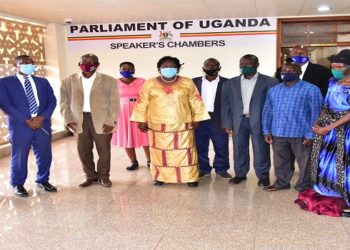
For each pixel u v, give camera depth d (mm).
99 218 3193
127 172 4691
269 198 3602
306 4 6055
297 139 3529
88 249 2648
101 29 7887
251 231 2877
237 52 7574
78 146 4016
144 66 7910
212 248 2619
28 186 4121
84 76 3887
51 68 7734
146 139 4691
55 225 3061
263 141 3883
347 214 3105
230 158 5355
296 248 2594
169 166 3963
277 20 7344
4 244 2742
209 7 6211
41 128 3793
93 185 4141
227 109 4008
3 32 6410
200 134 4301
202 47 7664
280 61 7598
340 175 3061
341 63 2936
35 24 7234
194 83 4086
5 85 3607
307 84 3447
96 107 3857
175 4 5879
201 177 4391
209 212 3283
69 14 6598
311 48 7551
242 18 7441
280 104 3537
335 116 3068
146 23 7742
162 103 3822
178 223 3061
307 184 3689
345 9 6570
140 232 2904
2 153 5906
